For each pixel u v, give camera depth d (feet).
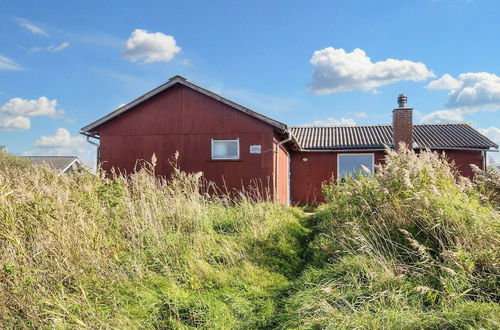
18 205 16.42
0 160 51.52
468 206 18.26
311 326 13.05
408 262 17.42
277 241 23.58
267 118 42.06
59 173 21.66
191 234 21.43
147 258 18.56
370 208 22.11
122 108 43.70
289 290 16.93
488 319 11.64
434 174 21.74
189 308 14.42
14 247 14.84
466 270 14.92
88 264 15.81
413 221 19.53
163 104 44.24
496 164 21.53
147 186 24.99
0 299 12.36
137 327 12.94
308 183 61.93
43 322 12.20
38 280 13.85
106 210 20.65
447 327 12.03
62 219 16.84
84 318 12.57
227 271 18.74
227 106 43.32
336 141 63.41
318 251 21.34
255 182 42.60
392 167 22.29
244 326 14.07
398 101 58.95
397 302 13.76
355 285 15.75
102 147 44.70
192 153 43.55
